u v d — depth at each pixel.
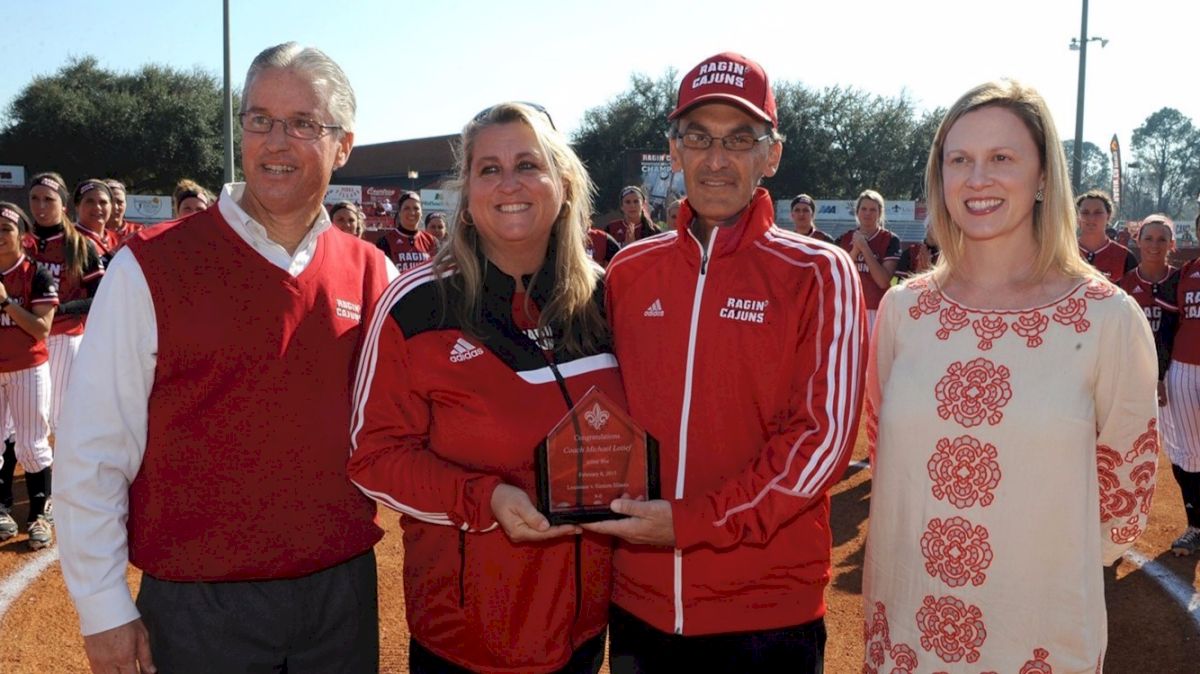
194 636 2.28
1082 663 2.17
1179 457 5.53
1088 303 2.17
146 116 43.19
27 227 5.83
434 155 50.94
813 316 2.25
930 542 2.25
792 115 43.19
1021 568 2.16
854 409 2.19
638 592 2.40
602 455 2.16
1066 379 2.14
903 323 2.41
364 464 2.23
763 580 2.30
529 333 2.34
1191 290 5.49
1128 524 2.37
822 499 2.37
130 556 2.31
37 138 42.50
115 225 8.84
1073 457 2.13
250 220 2.33
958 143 2.28
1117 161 28.56
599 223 22.00
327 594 2.42
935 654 2.25
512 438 2.23
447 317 2.26
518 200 2.26
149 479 2.29
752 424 2.31
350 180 54.22
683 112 2.40
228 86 17.20
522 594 2.27
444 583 2.31
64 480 2.17
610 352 2.47
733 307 2.30
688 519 2.11
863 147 43.38
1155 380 2.21
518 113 2.30
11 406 5.48
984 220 2.25
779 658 2.32
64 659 4.06
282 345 2.31
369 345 2.30
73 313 6.33
